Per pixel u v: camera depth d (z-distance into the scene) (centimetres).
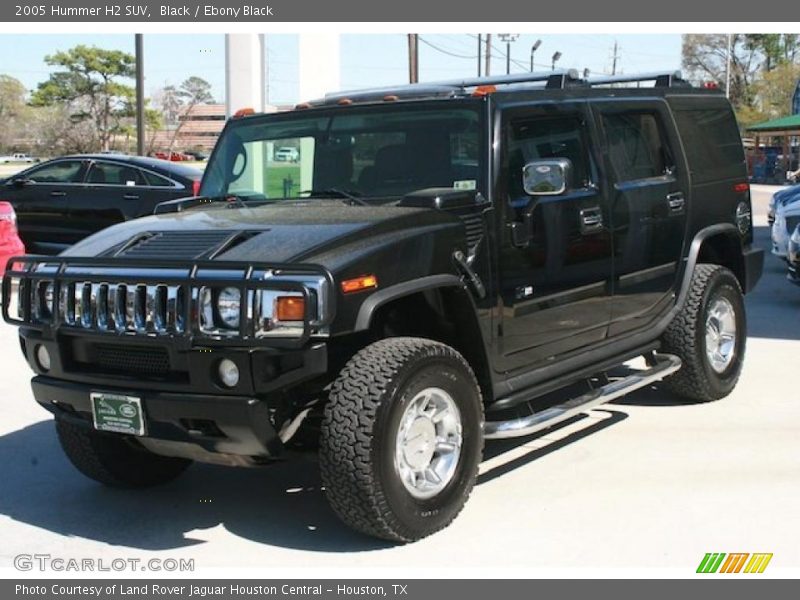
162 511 525
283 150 586
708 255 764
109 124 5966
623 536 471
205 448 449
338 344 478
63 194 1469
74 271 469
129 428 457
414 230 468
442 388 466
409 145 545
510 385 533
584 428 655
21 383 822
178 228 489
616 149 626
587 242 585
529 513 503
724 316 716
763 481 546
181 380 441
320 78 1655
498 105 532
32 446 645
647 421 669
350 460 430
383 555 454
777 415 679
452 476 474
